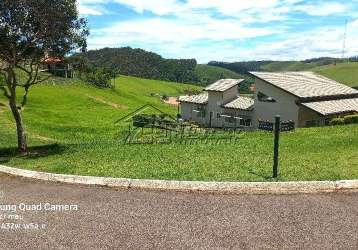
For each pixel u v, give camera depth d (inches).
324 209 285.4
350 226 257.0
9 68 687.1
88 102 2433.6
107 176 402.9
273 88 1667.1
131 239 241.6
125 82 5044.3
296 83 1708.9
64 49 709.9
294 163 457.4
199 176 389.1
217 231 251.4
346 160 460.4
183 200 306.0
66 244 235.8
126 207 293.0
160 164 474.9
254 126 1787.6
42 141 1010.7
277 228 255.1
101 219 271.7
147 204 298.4
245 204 296.4
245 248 229.5
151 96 4483.3
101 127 1406.3
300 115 1577.3
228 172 408.8
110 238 243.1
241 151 593.3
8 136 986.1
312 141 689.6
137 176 397.1
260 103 1740.9
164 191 326.6
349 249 227.3
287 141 717.3
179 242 237.1
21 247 232.4
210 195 315.9
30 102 1945.1
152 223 264.2
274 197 309.9
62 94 2440.9
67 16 670.5
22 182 360.8
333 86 1806.1
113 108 2320.4
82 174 420.5
